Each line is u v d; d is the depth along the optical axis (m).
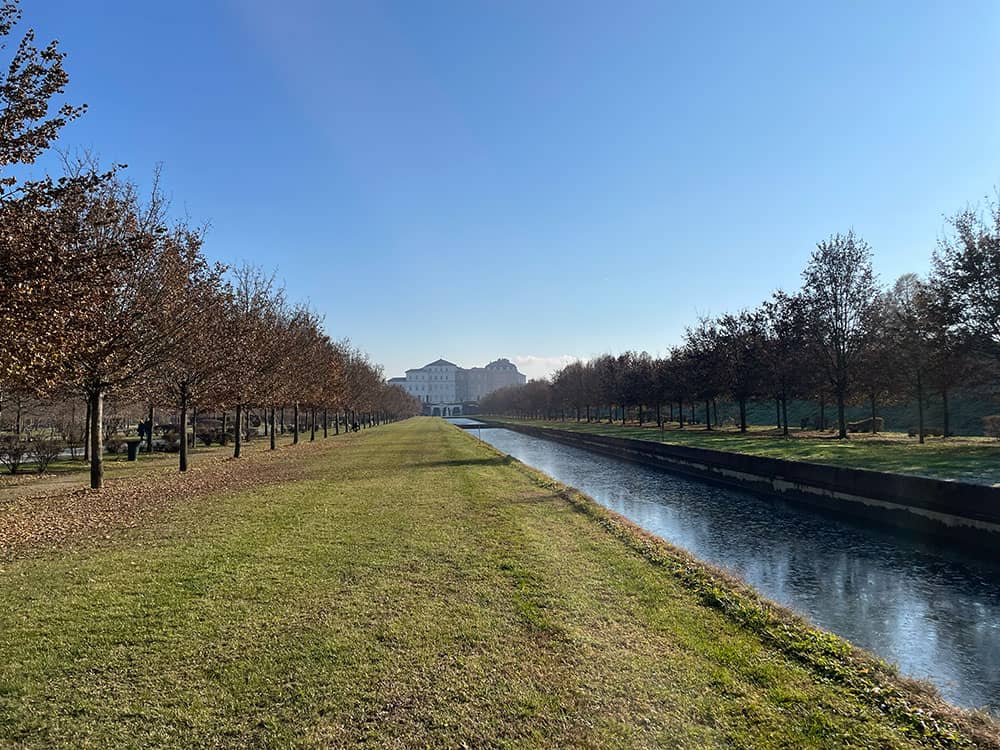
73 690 4.80
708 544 14.38
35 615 6.47
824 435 37.47
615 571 8.66
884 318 33.31
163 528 11.23
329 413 65.69
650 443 34.81
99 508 13.59
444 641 5.82
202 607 6.73
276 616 6.46
